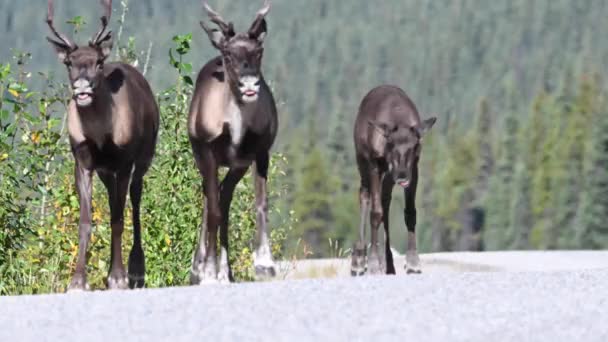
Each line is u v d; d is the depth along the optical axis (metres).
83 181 46.81
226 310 35.25
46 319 34.38
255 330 32.31
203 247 51.03
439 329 32.41
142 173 50.12
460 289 39.09
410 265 57.88
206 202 50.78
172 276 55.44
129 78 48.44
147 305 36.31
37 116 52.97
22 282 52.56
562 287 39.84
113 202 48.00
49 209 55.50
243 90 46.72
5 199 51.38
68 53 45.88
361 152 59.50
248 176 60.97
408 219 58.12
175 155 56.09
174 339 31.34
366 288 39.25
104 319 34.22
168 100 56.69
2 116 51.06
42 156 52.31
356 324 33.09
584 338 31.52
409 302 36.47
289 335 31.58
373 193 57.66
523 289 39.28
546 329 32.59
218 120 48.44
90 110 46.22
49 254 54.00
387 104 58.94
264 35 47.50
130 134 47.25
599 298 37.62
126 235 55.72
